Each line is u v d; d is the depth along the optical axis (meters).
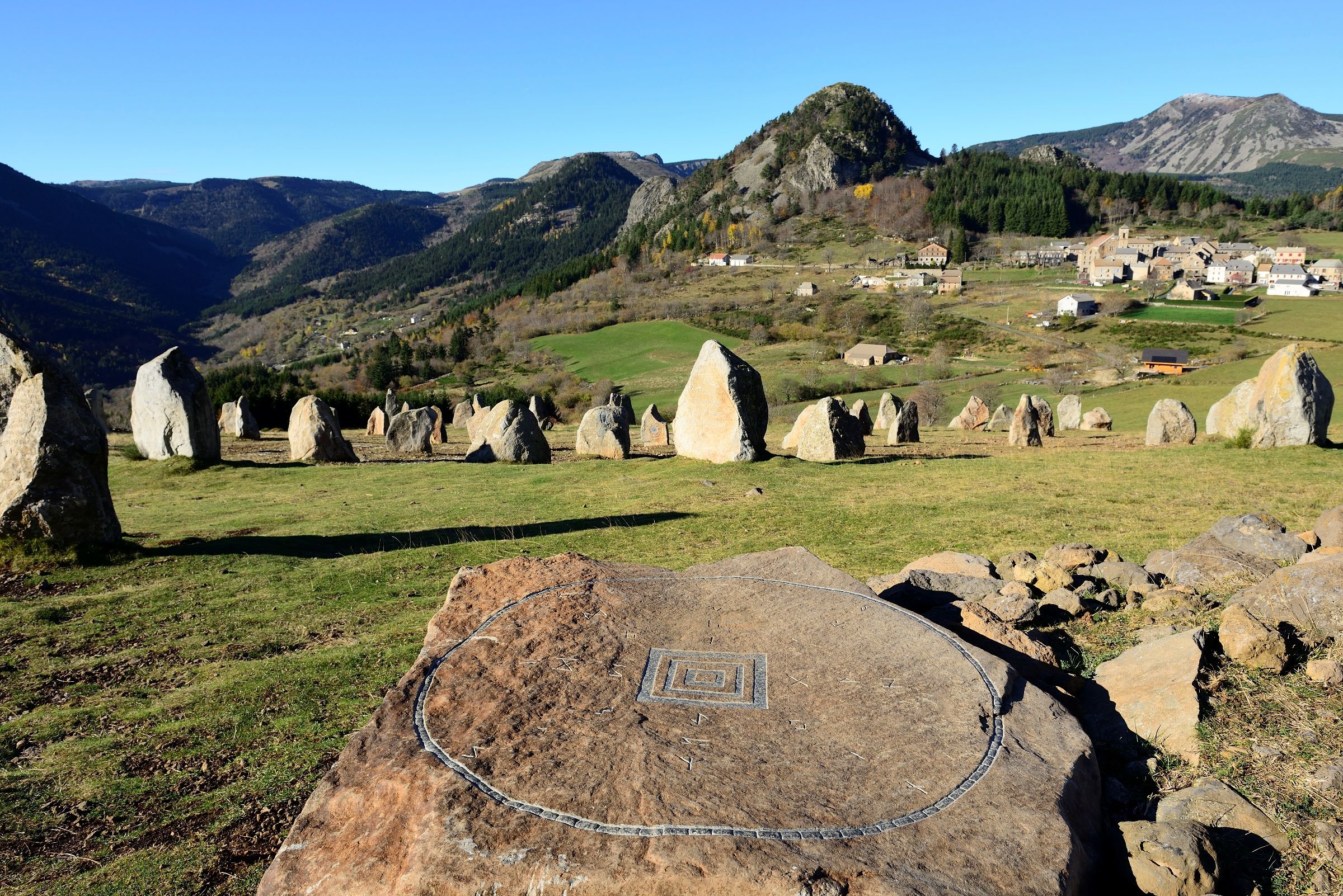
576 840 3.59
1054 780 4.09
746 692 4.89
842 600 6.23
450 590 6.49
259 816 5.64
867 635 5.64
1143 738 5.12
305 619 10.08
